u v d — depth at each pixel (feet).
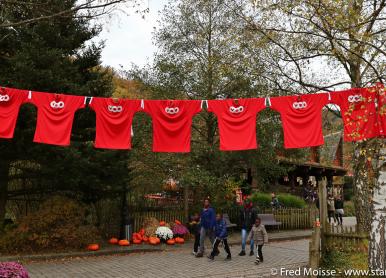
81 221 46.42
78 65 47.06
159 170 59.31
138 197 59.06
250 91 55.21
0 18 36.52
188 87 59.26
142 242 51.98
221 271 36.09
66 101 29.78
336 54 34.58
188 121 30.63
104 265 38.81
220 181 58.54
